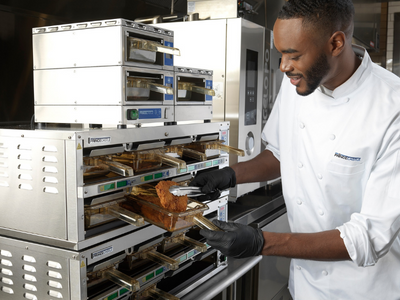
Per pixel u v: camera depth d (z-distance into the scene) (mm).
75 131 1028
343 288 1396
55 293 1112
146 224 1268
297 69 1118
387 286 1353
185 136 1451
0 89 1832
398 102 1202
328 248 1146
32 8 1884
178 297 1388
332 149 1305
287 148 1538
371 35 4324
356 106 1276
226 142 1710
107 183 1100
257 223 2033
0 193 1188
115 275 1143
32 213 1128
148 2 2445
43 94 1312
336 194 1327
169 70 1371
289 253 1157
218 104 2105
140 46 1168
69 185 1043
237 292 2072
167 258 1271
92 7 2141
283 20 1086
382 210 1164
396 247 1343
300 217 1497
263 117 2389
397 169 1164
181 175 1476
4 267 1212
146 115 1266
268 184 2602
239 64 2027
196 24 2096
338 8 1068
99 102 1205
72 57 1238
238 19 2000
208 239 1140
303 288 1538
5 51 1832
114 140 1125
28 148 1109
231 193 2109
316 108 1369
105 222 1147
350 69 1251
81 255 1056
